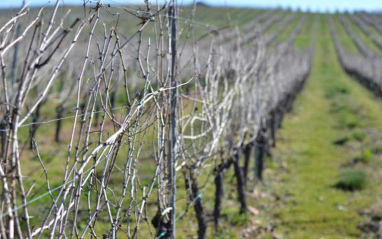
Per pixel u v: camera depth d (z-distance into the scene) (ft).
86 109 9.55
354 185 34.01
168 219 15.25
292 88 73.87
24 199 7.99
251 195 32.63
